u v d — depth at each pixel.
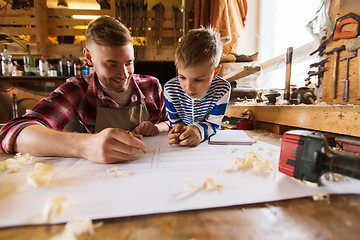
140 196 0.29
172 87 0.89
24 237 0.20
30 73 1.88
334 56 0.89
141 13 1.97
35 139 0.52
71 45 1.98
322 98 0.96
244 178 0.36
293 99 1.02
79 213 0.24
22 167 0.43
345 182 0.33
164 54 2.04
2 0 1.84
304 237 0.20
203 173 0.39
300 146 0.33
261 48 2.23
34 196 0.29
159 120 1.26
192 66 0.65
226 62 1.79
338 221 0.23
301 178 0.32
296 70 1.67
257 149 0.59
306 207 0.26
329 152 0.30
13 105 1.87
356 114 0.50
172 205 0.26
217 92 0.84
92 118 1.01
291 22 1.80
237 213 0.25
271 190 0.31
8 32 1.86
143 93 1.14
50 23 1.95
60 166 0.44
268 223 0.23
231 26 1.94
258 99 1.34
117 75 0.80
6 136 0.56
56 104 0.80
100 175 0.38
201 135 0.68
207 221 0.23
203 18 1.99
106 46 0.72
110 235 0.21
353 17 0.81
